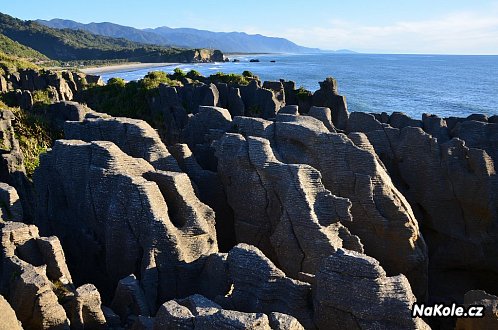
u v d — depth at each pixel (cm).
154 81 7738
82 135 3181
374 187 2739
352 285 1764
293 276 2458
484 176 3130
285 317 1584
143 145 2942
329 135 2841
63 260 2161
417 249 2778
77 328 1903
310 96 6644
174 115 6247
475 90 18625
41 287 1809
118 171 2567
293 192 2489
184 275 2278
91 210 2586
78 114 5700
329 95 6112
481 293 2159
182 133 4000
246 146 2786
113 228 2372
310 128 2912
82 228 2694
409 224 2717
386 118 4428
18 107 6431
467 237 3231
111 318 2036
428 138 3275
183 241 2356
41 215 2909
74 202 2736
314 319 1873
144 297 2147
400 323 1705
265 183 2686
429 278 3325
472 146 3612
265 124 3066
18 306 1831
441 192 3253
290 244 2458
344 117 5806
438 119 4034
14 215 2477
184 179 2555
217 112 3759
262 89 6250
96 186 2566
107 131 3086
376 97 15675
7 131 4419
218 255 2181
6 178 3509
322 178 2819
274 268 1962
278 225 2519
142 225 2306
